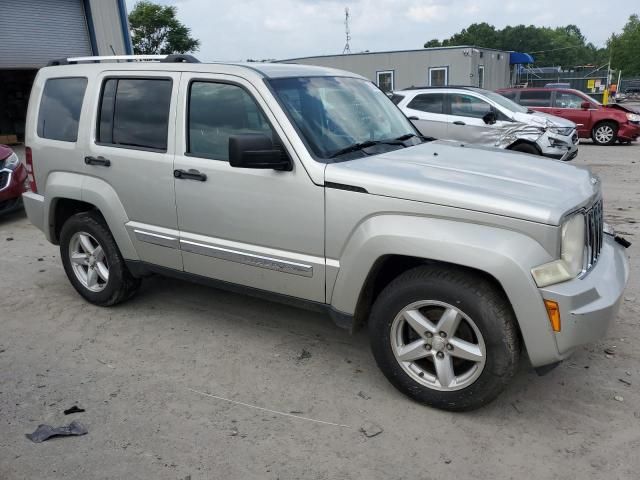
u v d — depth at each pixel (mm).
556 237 2885
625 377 3668
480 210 3000
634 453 2967
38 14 17094
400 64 27000
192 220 4062
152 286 5445
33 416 3395
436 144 4293
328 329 4480
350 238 3393
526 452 3000
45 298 5230
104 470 2924
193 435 3193
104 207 4504
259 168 3461
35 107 5031
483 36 135250
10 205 8203
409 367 3391
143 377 3822
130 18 46969
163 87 4168
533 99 17594
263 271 3812
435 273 3182
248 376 3812
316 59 28438
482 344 3086
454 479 2822
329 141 3682
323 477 2854
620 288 3201
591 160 13516
